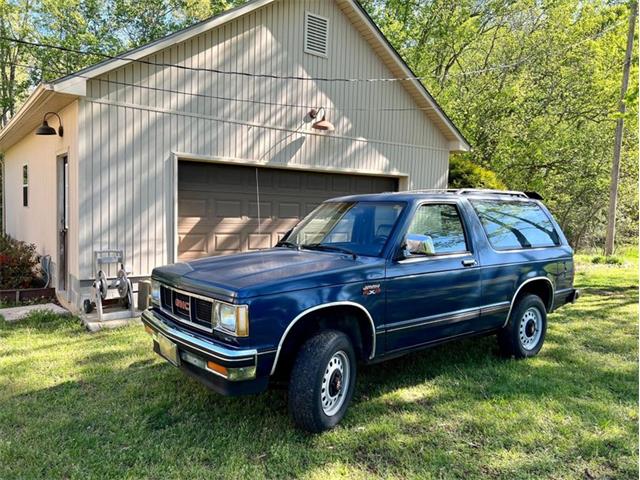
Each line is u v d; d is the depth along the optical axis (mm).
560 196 21453
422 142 10688
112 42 20984
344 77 9148
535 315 4934
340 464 2846
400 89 10117
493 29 22078
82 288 6422
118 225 6684
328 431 3225
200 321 3195
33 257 8938
